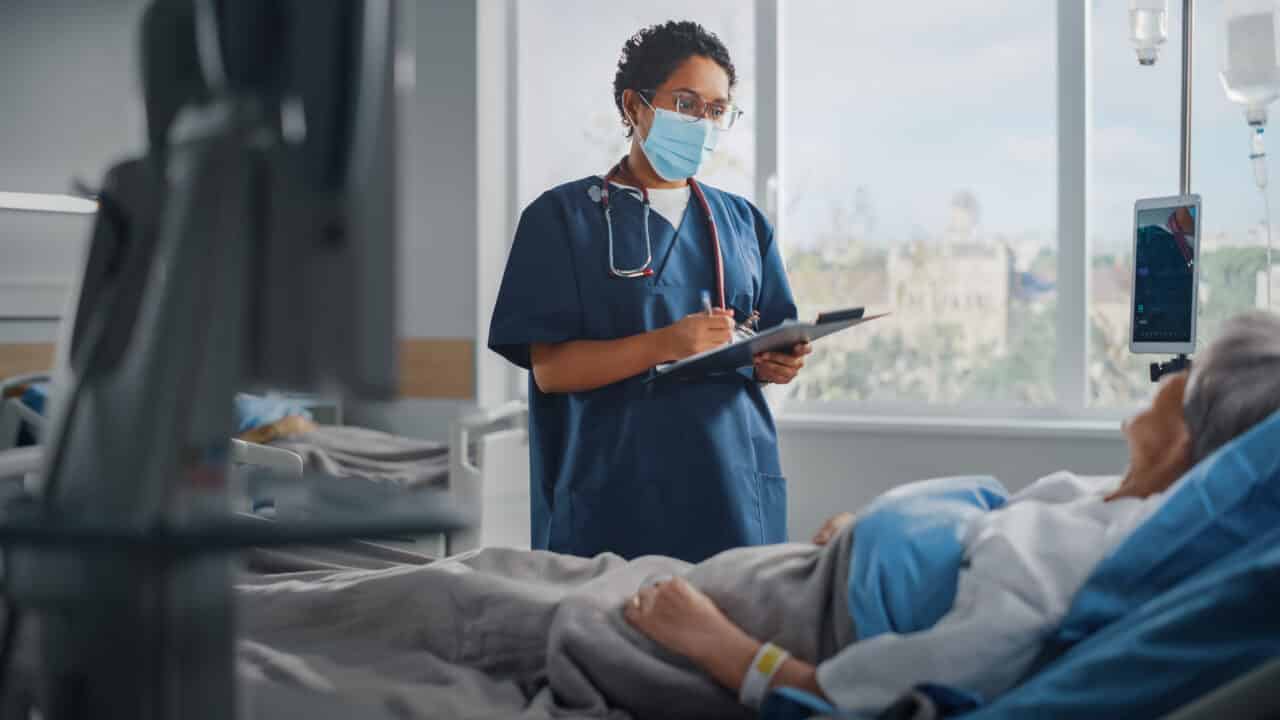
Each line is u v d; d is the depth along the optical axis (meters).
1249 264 2.90
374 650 1.40
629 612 1.31
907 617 1.19
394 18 0.67
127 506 0.64
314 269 0.65
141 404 0.66
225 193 0.66
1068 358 3.09
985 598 1.12
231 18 0.68
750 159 3.38
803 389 3.36
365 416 3.77
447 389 3.68
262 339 0.67
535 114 3.68
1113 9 3.01
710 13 3.43
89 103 2.74
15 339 2.70
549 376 1.97
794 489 3.21
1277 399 1.17
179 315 0.66
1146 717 0.98
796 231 3.37
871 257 3.30
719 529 1.95
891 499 1.29
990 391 3.19
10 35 2.64
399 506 0.69
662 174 2.04
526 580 1.57
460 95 3.62
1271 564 1.00
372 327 0.65
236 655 0.70
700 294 2.04
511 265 2.00
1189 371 1.28
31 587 0.70
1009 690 1.09
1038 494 1.38
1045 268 3.13
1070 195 3.05
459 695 1.25
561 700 1.29
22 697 0.91
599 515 1.96
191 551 0.60
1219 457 1.14
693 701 1.22
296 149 0.66
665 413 1.95
